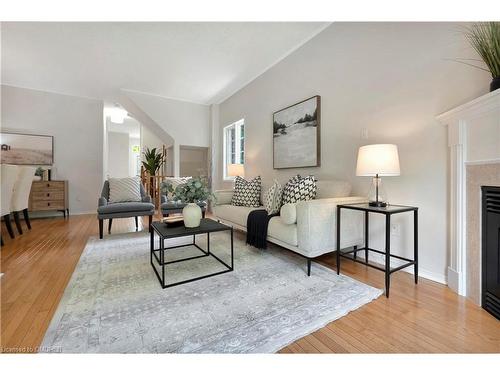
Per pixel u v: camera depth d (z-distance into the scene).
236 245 2.79
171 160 5.67
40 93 4.60
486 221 1.41
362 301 1.50
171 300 1.52
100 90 4.63
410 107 1.96
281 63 3.45
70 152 4.87
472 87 1.60
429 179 1.85
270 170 3.74
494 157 1.35
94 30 2.73
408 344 1.12
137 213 3.21
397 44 2.05
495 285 1.34
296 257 2.37
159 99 4.93
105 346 1.10
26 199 3.39
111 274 1.93
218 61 3.51
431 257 1.84
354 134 2.44
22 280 1.80
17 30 2.72
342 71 2.55
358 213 2.17
